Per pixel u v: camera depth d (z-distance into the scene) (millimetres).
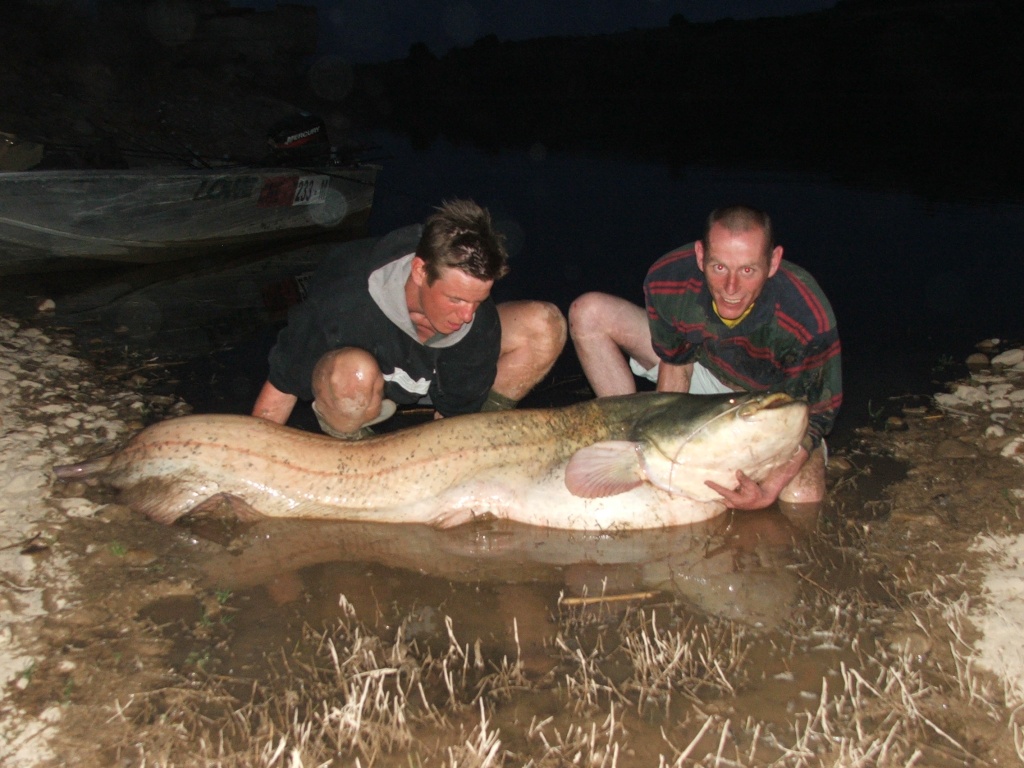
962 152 7043
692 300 1954
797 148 7781
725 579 1692
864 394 2512
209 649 1474
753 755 1267
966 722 1313
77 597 1574
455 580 1709
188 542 1812
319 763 1253
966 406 2398
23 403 2311
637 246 4078
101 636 1485
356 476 1950
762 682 1404
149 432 1955
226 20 10867
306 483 1944
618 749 1277
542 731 1312
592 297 2287
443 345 1957
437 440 1977
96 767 1233
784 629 1529
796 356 1911
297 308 2016
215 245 4250
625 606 1612
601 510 1918
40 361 2633
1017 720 1310
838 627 1523
